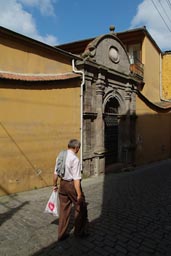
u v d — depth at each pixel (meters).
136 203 6.80
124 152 13.53
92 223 5.16
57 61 9.14
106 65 11.77
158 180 10.52
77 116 9.80
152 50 20.12
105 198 7.22
